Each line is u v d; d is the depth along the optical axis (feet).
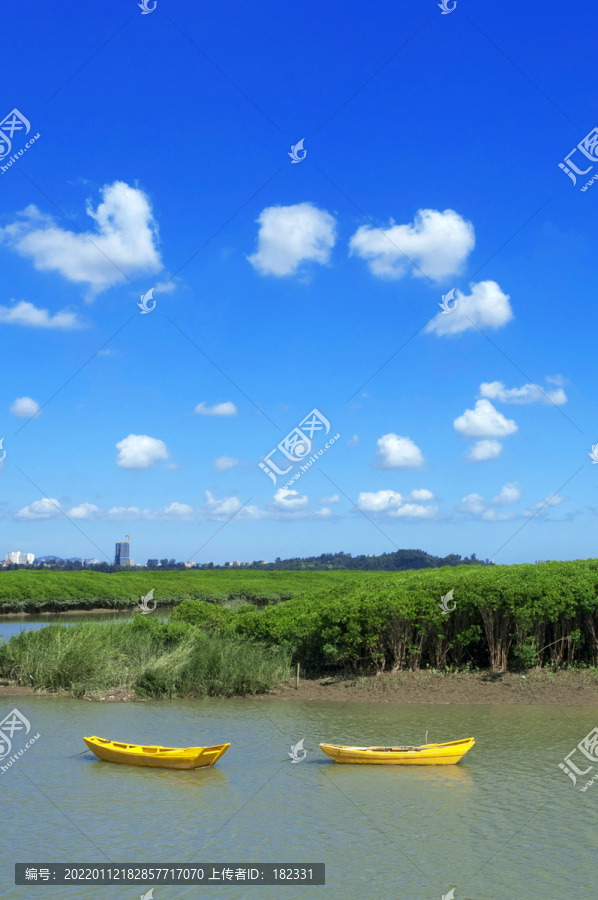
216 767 46.52
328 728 57.00
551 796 40.42
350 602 76.38
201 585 205.46
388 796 40.57
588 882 30.27
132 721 59.93
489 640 73.00
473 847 33.68
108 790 41.98
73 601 175.22
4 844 34.37
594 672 70.08
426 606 73.61
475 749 50.34
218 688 71.05
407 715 61.46
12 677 79.87
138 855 33.01
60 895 29.48
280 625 81.10
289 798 40.45
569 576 74.84
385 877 30.68
